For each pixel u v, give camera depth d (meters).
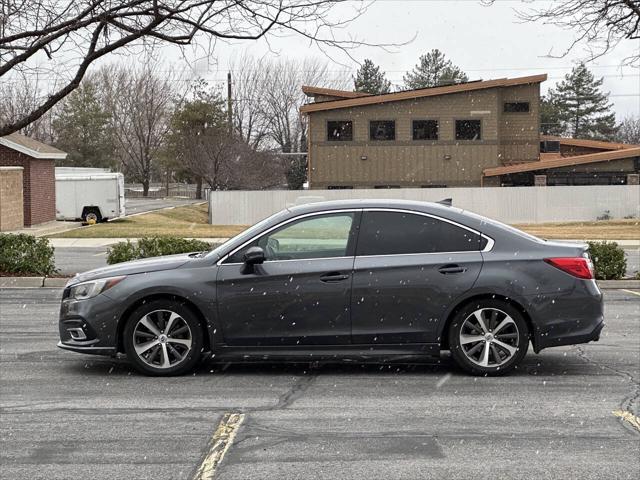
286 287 7.80
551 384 7.68
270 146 76.50
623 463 5.39
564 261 7.84
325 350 7.89
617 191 43.22
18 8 13.67
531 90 45.88
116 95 82.50
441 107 45.00
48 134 78.69
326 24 13.33
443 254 7.86
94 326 7.93
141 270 8.00
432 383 7.72
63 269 19.27
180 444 5.80
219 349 7.92
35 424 6.33
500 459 5.47
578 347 9.60
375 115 45.00
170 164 75.50
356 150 45.19
